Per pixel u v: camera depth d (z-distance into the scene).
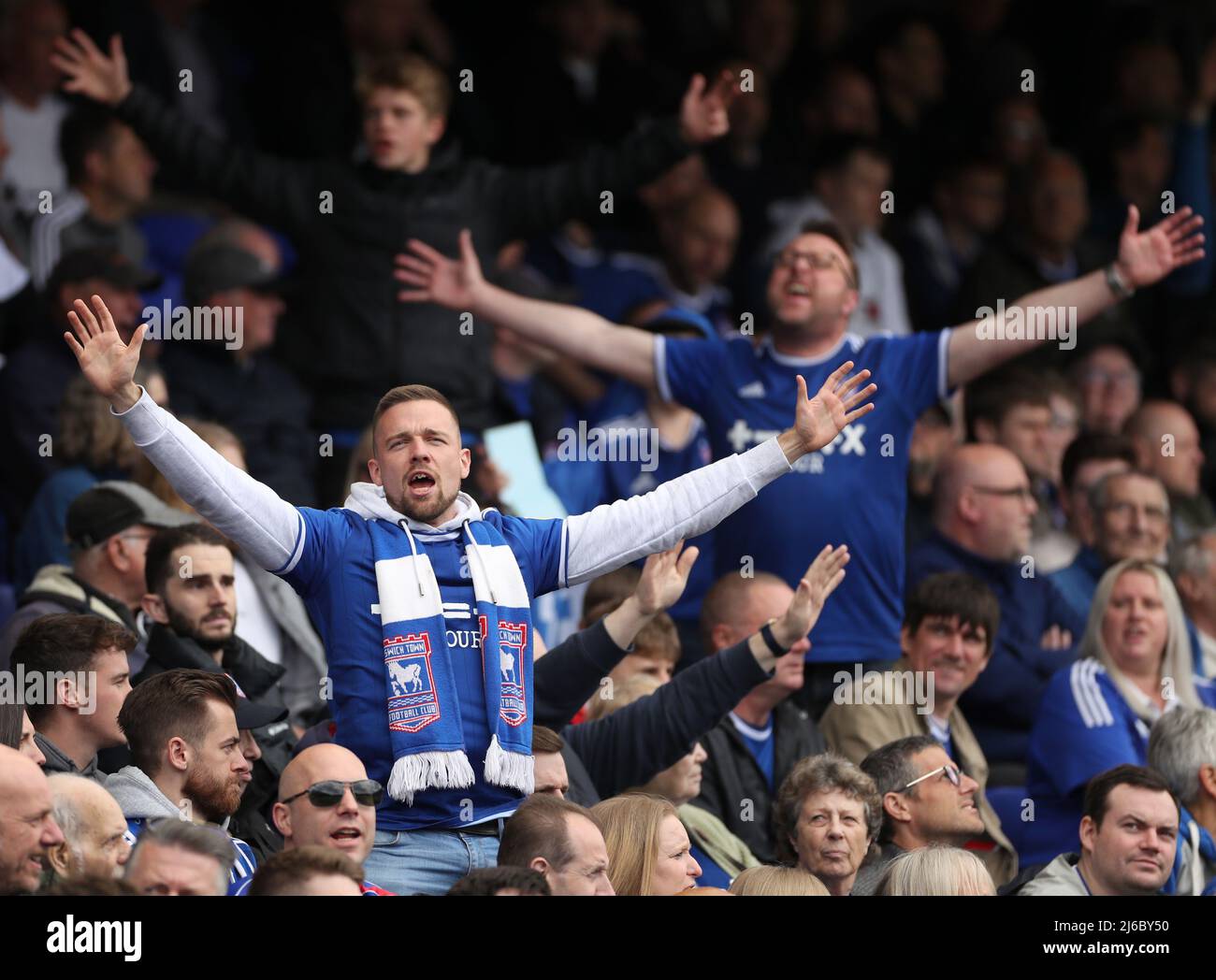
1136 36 42.88
